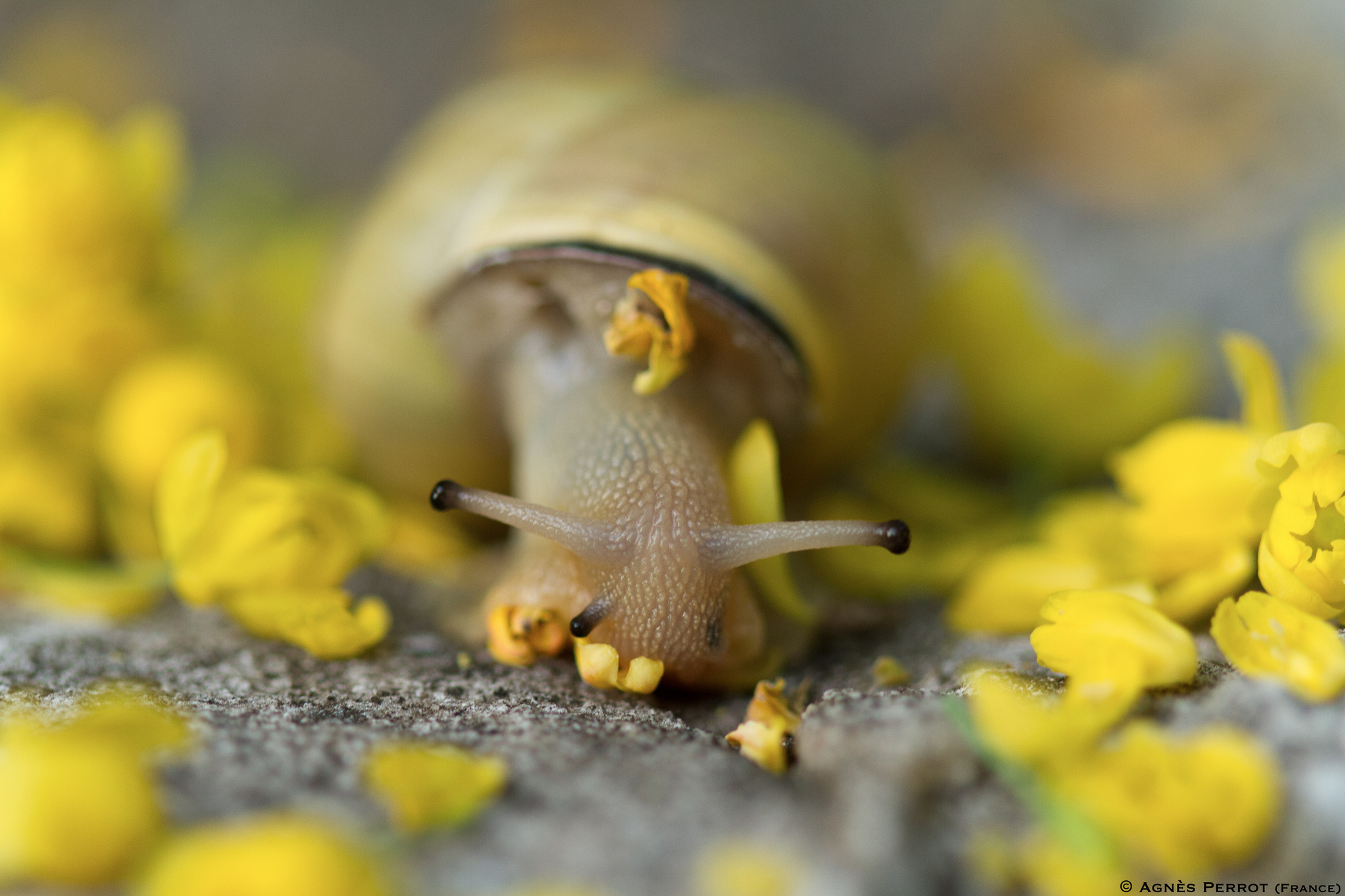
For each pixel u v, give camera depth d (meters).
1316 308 0.13
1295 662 0.10
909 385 0.12
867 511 0.12
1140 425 0.13
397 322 0.12
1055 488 0.13
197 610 0.11
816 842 0.10
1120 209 0.17
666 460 0.11
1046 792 0.10
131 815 0.09
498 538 0.12
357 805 0.10
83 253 0.12
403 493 0.12
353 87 0.20
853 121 0.20
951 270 0.13
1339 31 0.20
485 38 0.21
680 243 0.11
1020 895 0.09
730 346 0.11
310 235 0.14
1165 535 0.11
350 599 0.11
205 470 0.11
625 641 0.11
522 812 0.10
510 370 0.11
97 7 0.20
